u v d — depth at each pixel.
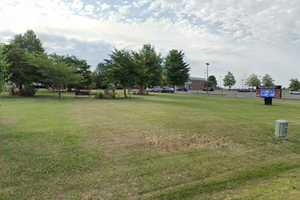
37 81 40.47
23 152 7.56
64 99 31.41
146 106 22.02
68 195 5.14
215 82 110.88
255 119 14.69
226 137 10.03
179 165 6.87
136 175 6.15
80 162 6.88
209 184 5.74
